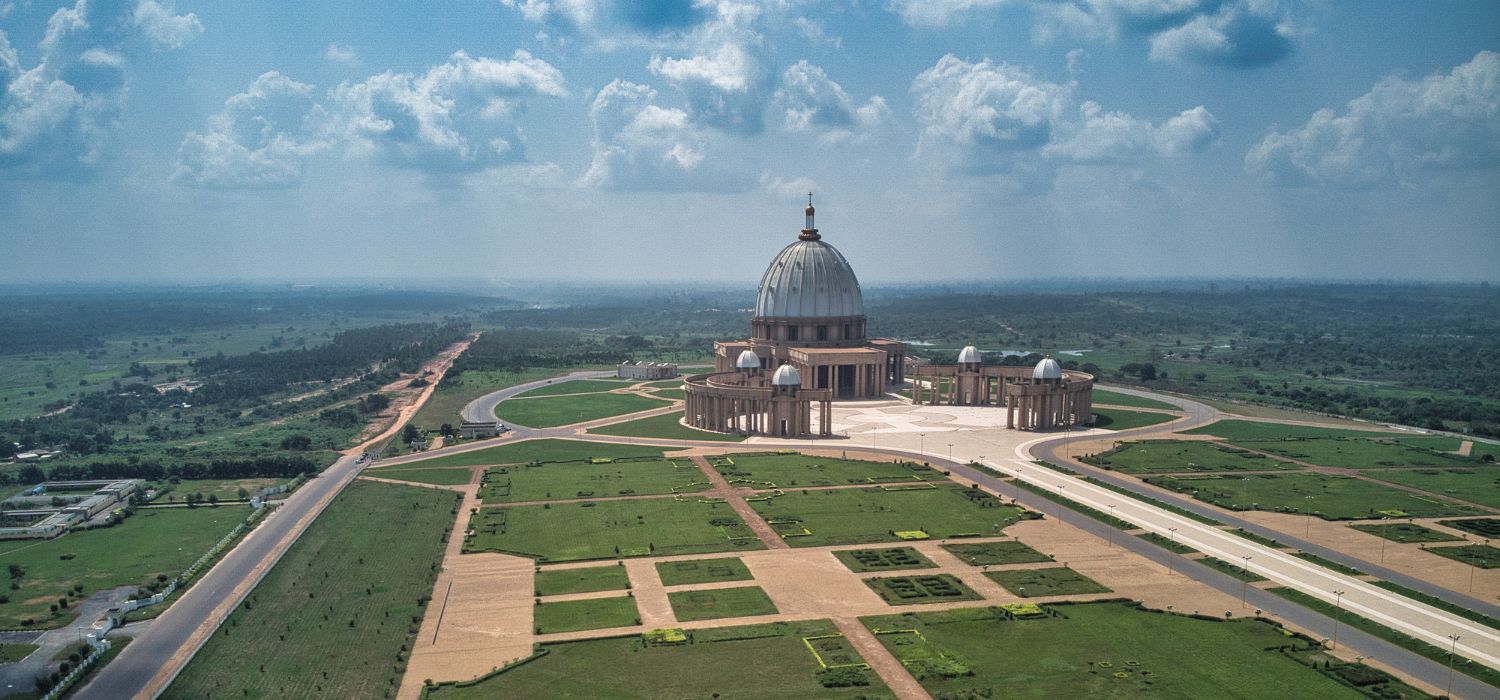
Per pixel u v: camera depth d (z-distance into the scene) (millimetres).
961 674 143500
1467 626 162500
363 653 153375
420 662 149625
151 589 182250
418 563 197875
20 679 144625
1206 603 173000
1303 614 168000
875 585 182000
